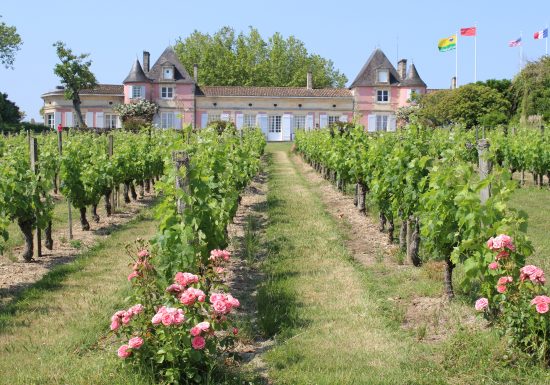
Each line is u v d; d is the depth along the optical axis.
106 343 6.12
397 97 59.25
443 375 5.27
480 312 5.64
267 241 10.97
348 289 7.95
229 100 58.22
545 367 5.21
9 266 9.34
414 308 7.11
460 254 6.78
